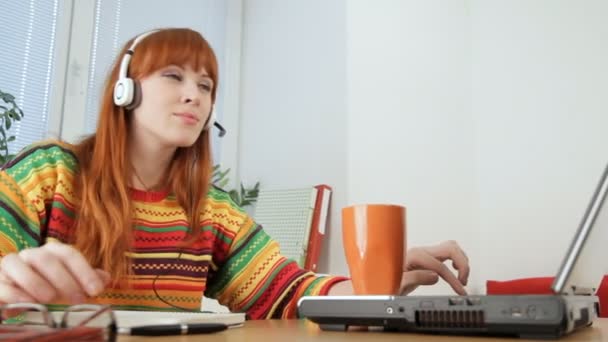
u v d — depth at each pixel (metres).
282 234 2.41
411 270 0.88
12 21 2.32
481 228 1.83
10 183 0.91
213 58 1.08
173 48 1.01
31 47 2.37
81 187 0.97
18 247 0.87
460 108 1.92
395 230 0.61
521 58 1.83
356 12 2.20
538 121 1.77
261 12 3.06
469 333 0.46
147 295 0.99
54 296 0.50
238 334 0.47
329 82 2.63
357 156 2.10
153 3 2.79
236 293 1.08
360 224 0.61
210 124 1.12
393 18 2.10
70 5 2.48
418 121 1.98
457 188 1.88
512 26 1.86
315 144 2.64
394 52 2.07
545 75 1.78
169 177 1.09
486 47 1.90
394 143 2.01
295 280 1.01
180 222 1.06
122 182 0.98
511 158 1.81
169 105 1.00
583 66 1.71
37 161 0.97
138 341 0.40
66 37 2.45
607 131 1.64
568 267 0.41
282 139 2.80
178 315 0.58
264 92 2.95
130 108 1.01
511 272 1.76
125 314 0.57
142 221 1.02
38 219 0.92
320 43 2.72
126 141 1.03
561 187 1.71
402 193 1.96
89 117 2.48
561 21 1.77
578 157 1.68
